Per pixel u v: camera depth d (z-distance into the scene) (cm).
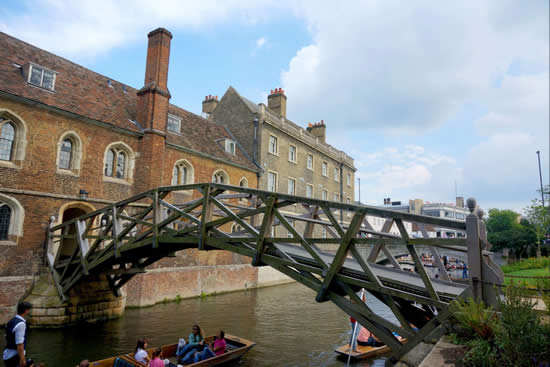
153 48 1747
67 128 1402
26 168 1267
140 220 980
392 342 525
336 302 588
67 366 880
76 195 1409
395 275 657
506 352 374
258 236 695
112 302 1358
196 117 2386
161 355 875
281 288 2420
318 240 606
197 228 821
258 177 2430
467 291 464
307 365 956
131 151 1625
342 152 3609
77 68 1716
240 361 968
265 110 2555
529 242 3544
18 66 1388
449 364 377
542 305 635
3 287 1170
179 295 1786
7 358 579
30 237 1262
